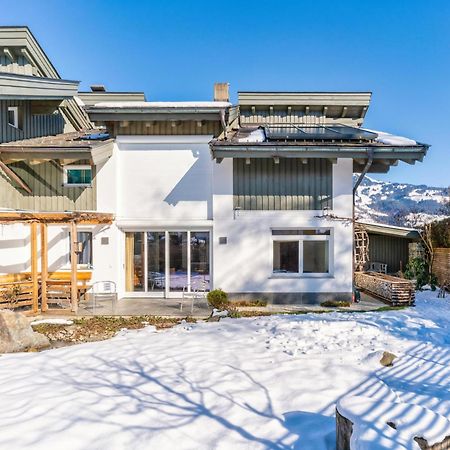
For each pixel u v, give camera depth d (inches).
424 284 589.0
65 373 231.0
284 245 463.2
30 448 149.3
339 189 451.8
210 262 481.7
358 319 354.0
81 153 434.6
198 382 214.8
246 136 488.4
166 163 481.4
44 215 391.9
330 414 177.8
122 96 660.1
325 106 619.5
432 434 123.7
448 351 269.4
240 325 340.2
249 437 160.6
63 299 418.0
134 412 179.9
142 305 436.5
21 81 429.4
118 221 477.7
